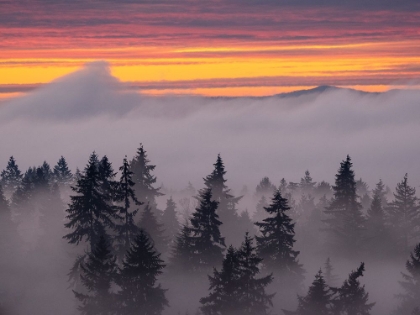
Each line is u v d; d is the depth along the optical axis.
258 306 87.44
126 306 89.25
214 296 88.38
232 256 88.19
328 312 86.25
